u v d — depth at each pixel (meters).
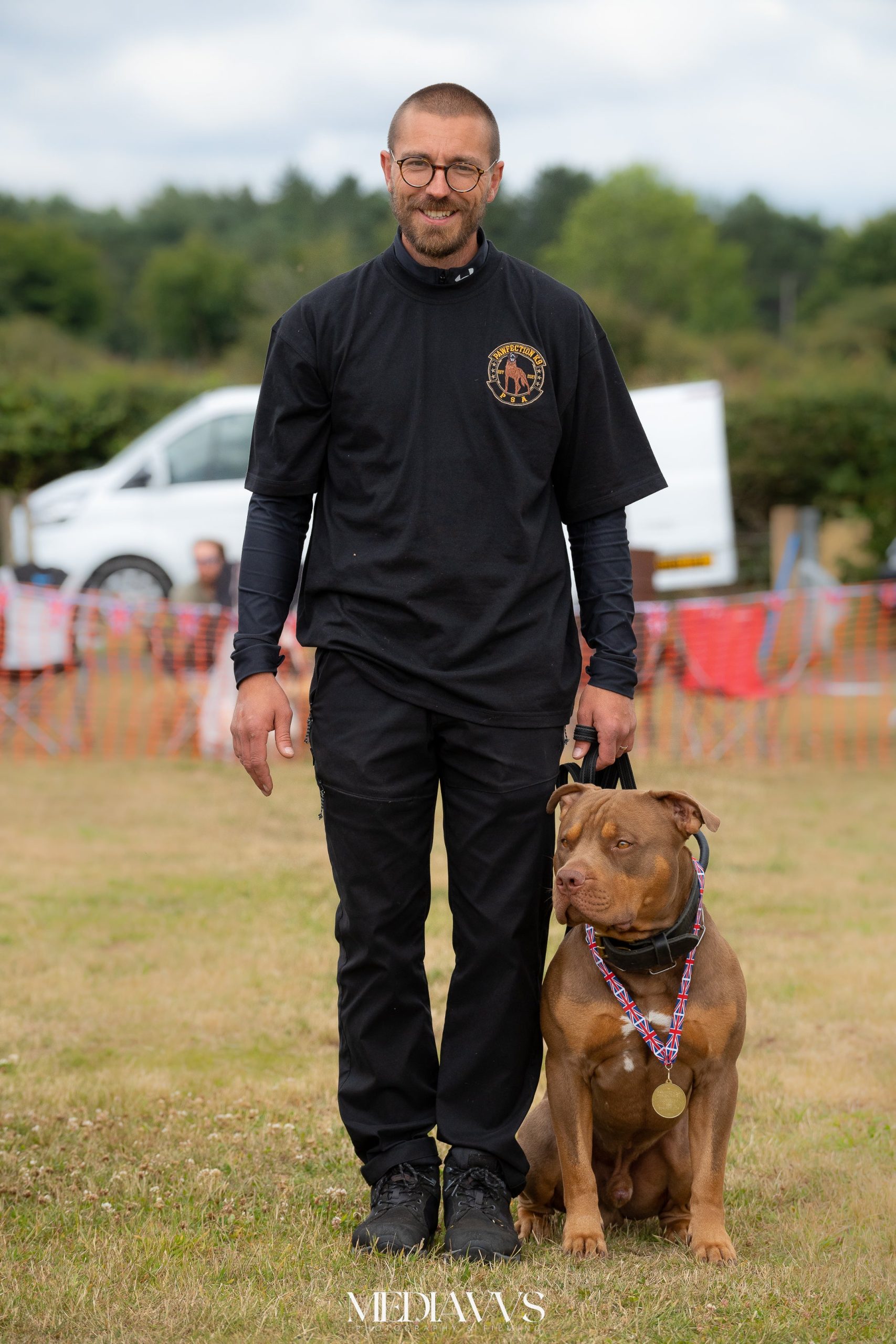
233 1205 4.16
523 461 3.80
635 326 38.66
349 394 3.79
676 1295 3.51
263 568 3.98
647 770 12.62
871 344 49.19
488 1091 3.95
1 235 73.06
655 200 80.31
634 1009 3.72
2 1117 4.91
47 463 23.88
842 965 6.99
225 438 17.25
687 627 13.55
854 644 16.67
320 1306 3.40
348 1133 4.07
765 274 104.81
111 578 16.89
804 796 11.69
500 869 3.86
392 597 3.77
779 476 24.81
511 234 86.31
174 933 7.61
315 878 8.95
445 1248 3.78
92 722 13.56
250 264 64.44
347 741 3.81
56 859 9.29
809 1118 5.05
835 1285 3.57
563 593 3.94
